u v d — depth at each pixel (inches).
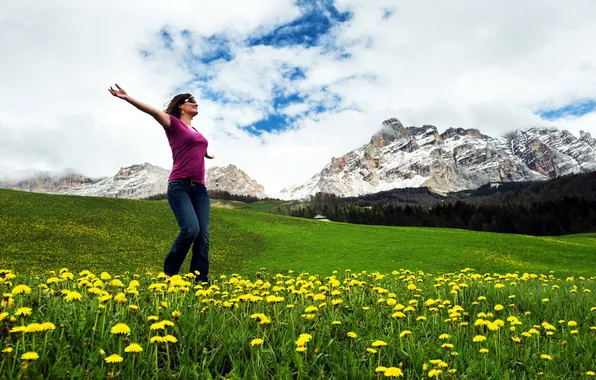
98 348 121.3
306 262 1325.0
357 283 244.1
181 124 257.6
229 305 174.2
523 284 360.2
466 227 5002.5
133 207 1942.7
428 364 136.3
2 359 108.2
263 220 2127.2
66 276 196.4
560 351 163.6
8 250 1110.4
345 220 5821.9
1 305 138.4
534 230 4840.1
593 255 1547.7
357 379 125.7
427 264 1344.7
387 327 179.3
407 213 5674.2
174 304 174.4
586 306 252.1
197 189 261.6
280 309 185.5
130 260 1134.4
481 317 208.8
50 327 113.0
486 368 135.3
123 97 234.4
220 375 118.6
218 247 1461.6
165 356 131.7
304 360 132.6
